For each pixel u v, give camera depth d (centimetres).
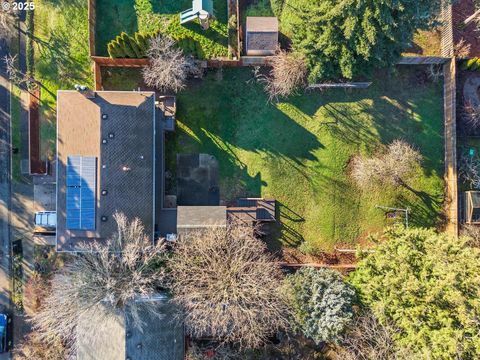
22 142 3139
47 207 3130
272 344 2994
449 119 3116
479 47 3145
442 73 3166
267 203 3089
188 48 2886
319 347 3034
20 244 3125
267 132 3152
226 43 3120
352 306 2691
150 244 2831
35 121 3100
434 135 3183
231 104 3148
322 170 3153
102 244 2784
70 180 2755
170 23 3116
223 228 2817
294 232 3133
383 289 2525
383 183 3155
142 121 2841
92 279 2603
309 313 2686
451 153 3102
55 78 3122
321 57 2798
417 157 3117
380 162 3053
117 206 2791
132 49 2880
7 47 3136
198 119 3144
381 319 2492
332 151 3159
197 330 2853
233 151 3147
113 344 2670
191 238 2789
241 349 2892
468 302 2267
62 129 2775
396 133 3183
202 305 2650
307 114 3158
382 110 3178
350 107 3164
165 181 3109
